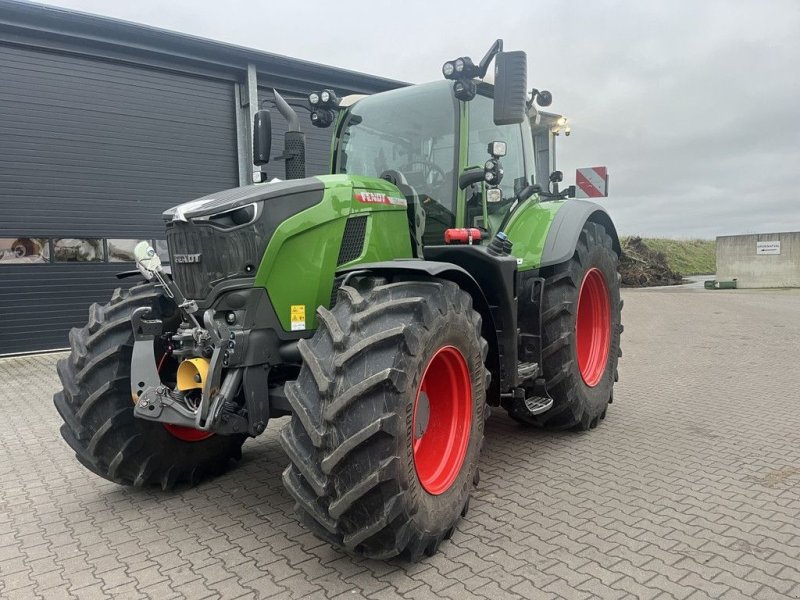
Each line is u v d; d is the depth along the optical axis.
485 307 3.55
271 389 3.11
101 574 2.78
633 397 6.00
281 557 2.91
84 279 9.29
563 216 4.59
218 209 2.93
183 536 3.16
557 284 4.39
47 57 8.82
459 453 3.15
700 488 3.63
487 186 4.11
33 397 6.51
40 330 8.98
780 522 3.16
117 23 8.97
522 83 3.36
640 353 8.69
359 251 3.32
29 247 8.83
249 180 10.77
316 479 2.54
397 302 2.73
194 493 3.77
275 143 10.82
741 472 3.89
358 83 12.01
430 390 3.18
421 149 4.00
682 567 2.71
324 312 2.79
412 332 2.65
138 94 9.66
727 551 2.86
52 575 2.78
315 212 3.10
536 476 3.88
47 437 5.10
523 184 4.75
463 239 3.71
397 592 2.56
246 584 2.66
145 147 9.77
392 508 2.53
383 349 2.61
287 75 11.04
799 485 3.66
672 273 24.95
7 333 8.74
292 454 2.58
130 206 9.65
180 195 10.16
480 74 3.67
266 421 3.01
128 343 3.42
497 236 3.83
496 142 3.80
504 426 5.07
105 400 3.38
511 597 2.51
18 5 8.27
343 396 2.50
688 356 8.38
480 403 3.27
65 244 9.10
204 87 10.34
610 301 5.12
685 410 5.47
